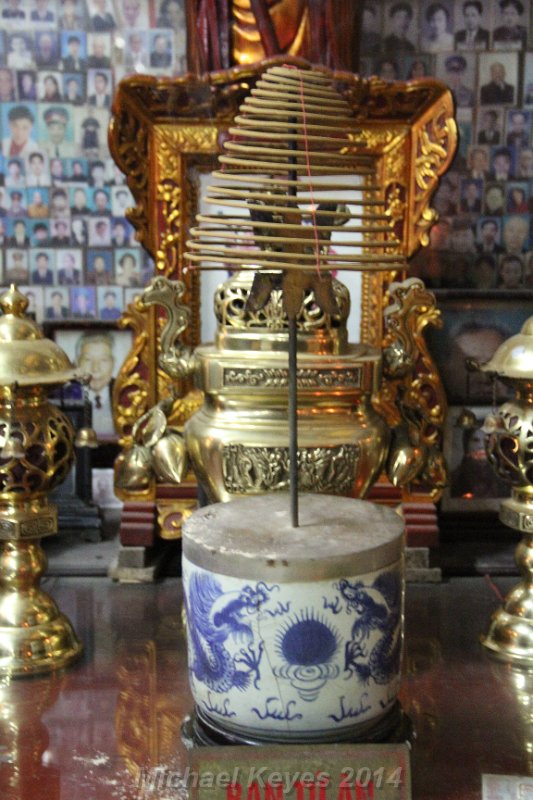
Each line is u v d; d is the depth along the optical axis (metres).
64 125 1.53
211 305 1.39
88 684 1.07
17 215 1.54
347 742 0.85
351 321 1.40
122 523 1.37
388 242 0.85
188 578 0.85
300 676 0.81
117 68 1.51
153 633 1.20
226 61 1.28
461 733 0.97
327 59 1.29
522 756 0.93
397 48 1.49
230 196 0.99
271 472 1.05
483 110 1.50
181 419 1.36
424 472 1.13
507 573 1.39
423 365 1.36
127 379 1.38
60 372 1.08
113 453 1.57
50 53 1.51
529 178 1.51
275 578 0.79
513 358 1.09
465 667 1.12
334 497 0.97
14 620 1.11
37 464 1.09
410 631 1.21
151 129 1.33
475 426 1.23
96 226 1.55
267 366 1.06
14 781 0.88
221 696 0.84
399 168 1.34
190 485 1.38
